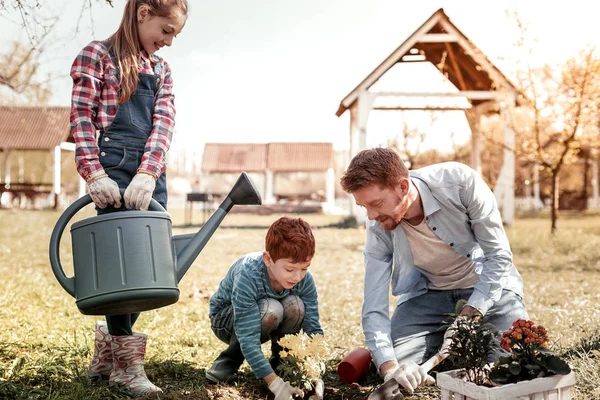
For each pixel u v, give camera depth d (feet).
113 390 8.73
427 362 8.54
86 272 7.87
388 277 10.08
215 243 38.17
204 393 8.83
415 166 69.46
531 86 38.52
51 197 89.76
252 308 8.99
